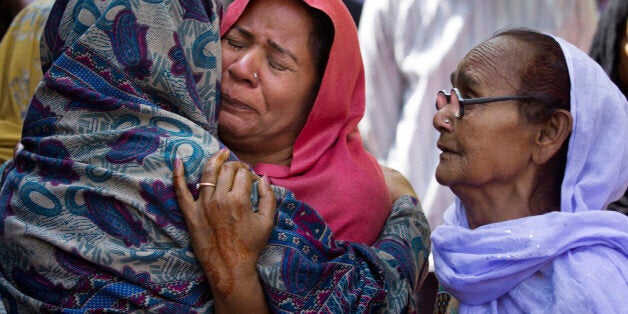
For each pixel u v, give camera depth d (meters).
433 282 2.99
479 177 2.00
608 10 3.00
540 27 3.33
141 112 2.03
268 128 2.29
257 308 2.01
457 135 2.02
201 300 2.01
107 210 1.97
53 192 1.97
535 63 1.97
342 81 2.35
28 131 2.08
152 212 1.97
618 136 1.97
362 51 3.40
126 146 2.01
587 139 1.95
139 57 2.04
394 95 3.39
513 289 1.95
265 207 2.02
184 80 2.08
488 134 1.98
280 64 2.25
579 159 1.95
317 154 2.34
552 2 3.33
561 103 1.96
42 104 2.07
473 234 1.98
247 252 1.98
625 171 2.01
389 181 2.57
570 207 1.95
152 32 2.07
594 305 1.82
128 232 1.97
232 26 2.26
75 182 1.99
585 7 3.40
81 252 1.93
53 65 2.05
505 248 1.93
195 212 1.97
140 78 2.05
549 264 1.92
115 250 1.94
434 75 3.26
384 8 3.36
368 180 2.36
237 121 2.25
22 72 2.97
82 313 1.92
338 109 2.36
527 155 1.99
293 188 2.28
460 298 2.02
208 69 2.15
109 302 1.94
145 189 1.97
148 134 2.02
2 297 2.03
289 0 2.26
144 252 1.95
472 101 1.99
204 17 2.15
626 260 1.92
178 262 1.98
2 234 2.02
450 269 2.02
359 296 2.06
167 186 1.99
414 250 2.32
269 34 2.24
